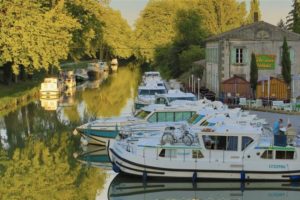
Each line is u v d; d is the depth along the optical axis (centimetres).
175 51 8594
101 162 3206
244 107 4872
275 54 5462
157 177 2702
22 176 2897
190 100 4262
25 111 5309
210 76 6575
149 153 2702
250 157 2661
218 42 5734
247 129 2675
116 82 9125
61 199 2519
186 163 2662
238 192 2630
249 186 2658
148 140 2819
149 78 7112
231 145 2664
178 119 3556
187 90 6369
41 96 6519
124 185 2745
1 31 5419
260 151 2658
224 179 2677
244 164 2655
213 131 2661
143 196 2577
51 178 2859
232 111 3384
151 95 5006
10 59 5475
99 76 10725
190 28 8550
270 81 5159
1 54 5575
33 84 7338
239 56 5500
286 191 2636
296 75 5275
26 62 5581
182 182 2689
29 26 5516
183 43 8575
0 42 5425
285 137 2652
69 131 4147
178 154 2686
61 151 3478
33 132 4125
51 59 5778
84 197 2547
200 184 2680
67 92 7400
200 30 8581
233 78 5269
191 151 2680
